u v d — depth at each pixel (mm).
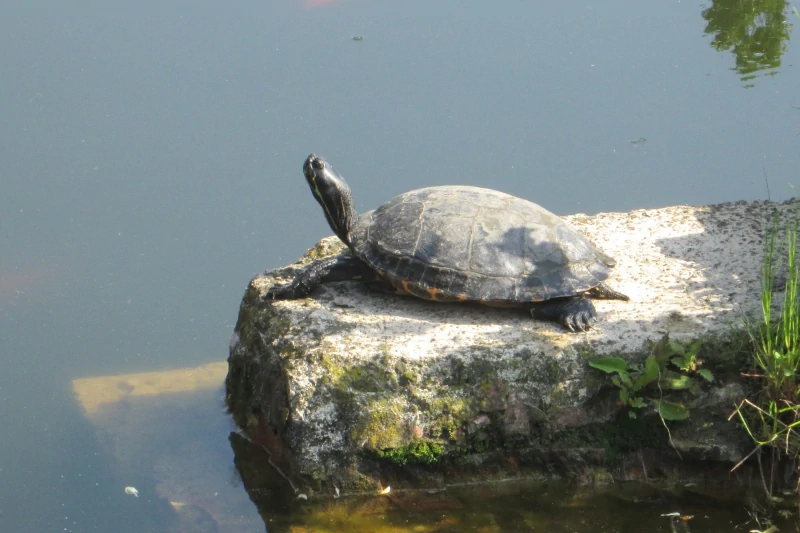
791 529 5578
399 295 7109
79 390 8211
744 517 5734
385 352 6152
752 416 5879
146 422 7535
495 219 6707
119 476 6762
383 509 6020
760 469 5891
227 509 6246
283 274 7711
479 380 6070
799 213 8125
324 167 7199
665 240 7926
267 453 6688
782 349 5734
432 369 6078
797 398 5699
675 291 6930
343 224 7348
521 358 6086
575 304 6457
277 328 6762
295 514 6035
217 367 8664
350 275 7121
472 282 6414
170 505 6375
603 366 6004
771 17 14312
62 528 6168
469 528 5801
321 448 6102
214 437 7215
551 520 5844
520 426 6078
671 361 6027
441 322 6586
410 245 6621
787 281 6312
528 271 6465
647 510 5875
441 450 6070
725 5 14992
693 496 5957
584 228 8344
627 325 6332
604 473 6102
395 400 6059
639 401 5957
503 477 6176
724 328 6168
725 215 8336
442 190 7141
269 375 6641
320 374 6137
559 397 6059
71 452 7137
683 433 5996
